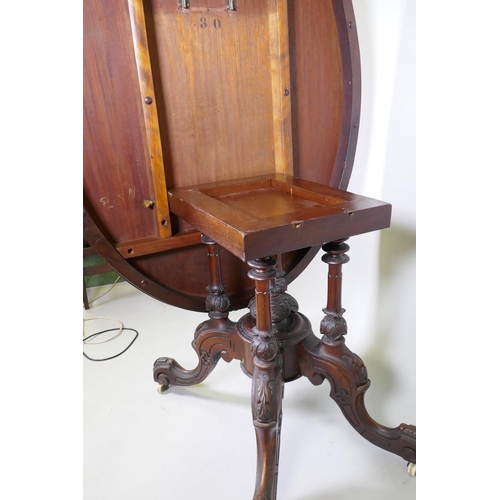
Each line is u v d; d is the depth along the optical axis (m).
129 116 0.82
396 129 0.96
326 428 1.08
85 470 0.97
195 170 0.91
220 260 1.02
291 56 0.92
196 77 0.85
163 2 0.79
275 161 0.97
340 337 0.91
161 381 1.18
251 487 0.93
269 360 0.81
